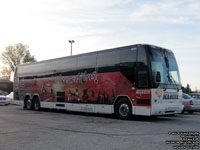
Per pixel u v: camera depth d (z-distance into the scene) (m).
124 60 13.02
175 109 12.75
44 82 18.75
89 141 7.18
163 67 12.54
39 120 12.17
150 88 11.67
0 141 7.20
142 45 12.31
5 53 70.00
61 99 16.98
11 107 23.03
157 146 6.58
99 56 14.56
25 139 7.48
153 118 13.95
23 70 21.30
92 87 14.68
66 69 16.89
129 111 12.54
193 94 22.72
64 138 7.62
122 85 12.93
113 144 6.80
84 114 16.34
